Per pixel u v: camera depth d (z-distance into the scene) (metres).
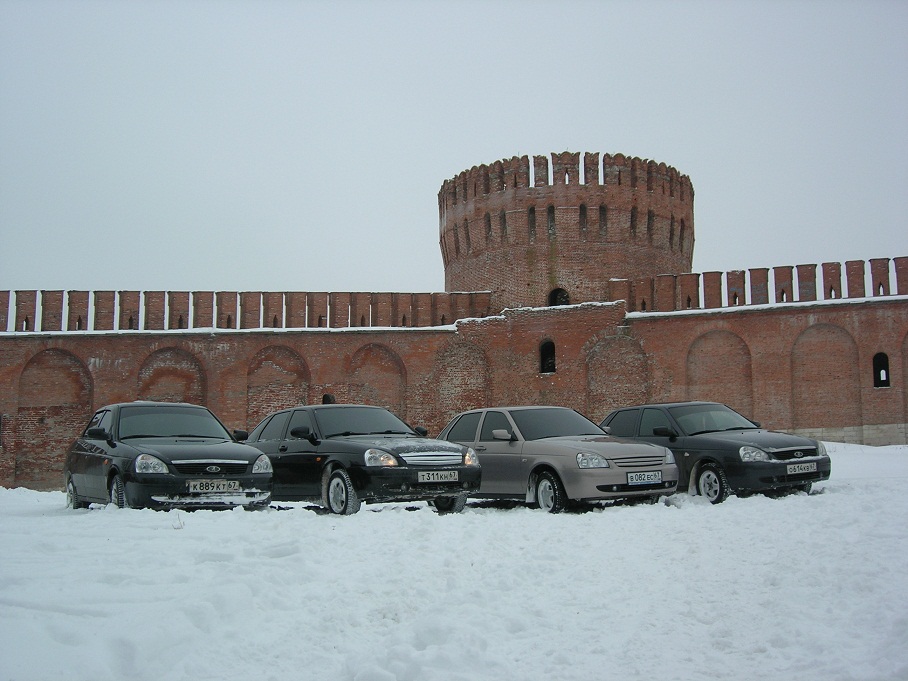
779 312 39.03
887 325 37.56
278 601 8.02
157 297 43.44
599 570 9.41
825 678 6.23
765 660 6.66
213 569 8.92
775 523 11.98
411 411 43.06
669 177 48.72
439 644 6.96
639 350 41.28
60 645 6.47
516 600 8.26
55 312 43.31
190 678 6.31
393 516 12.94
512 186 47.41
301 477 16.56
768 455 17.06
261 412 42.66
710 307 40.84
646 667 6.54
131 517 13.16
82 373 42.56
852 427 37.56
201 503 14.82
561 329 42.56
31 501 21.05
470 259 49.09
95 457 16.33
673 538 11.16
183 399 42.62
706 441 17.80
